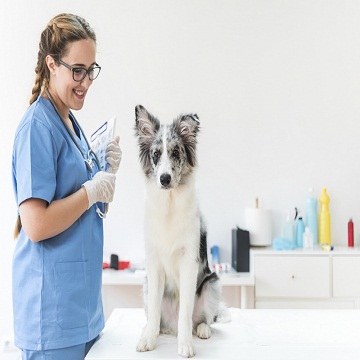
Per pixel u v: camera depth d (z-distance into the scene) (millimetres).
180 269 1729
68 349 1544
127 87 3283
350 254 2930
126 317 2104
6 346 2939
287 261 2943
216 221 3295
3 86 3252
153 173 1759
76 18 1553
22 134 1505
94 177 1614
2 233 3213
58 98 1635
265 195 3291
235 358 1543
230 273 3039
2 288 3199
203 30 3293
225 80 3289
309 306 2943
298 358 1548
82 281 1574
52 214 1444
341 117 3295
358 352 1607
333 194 3297
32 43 3258
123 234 3264
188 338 1597
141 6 3287
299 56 3297
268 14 3295
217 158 3295
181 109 3287
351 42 3293
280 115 3293
